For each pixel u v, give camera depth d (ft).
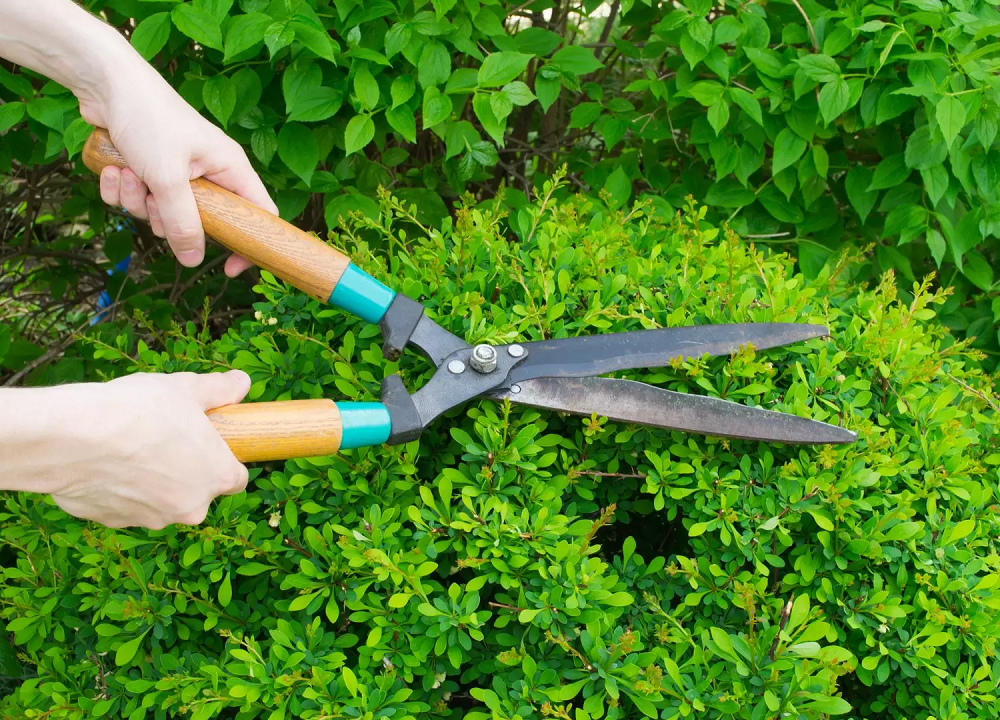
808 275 6.88
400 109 5.92
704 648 4.18
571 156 8.21
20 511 5.21
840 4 6.40
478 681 4.58
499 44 6.40
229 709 4.62
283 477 4.42
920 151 6.20
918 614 4.24
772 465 4.54
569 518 4.12
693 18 6.25
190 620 4.47
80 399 3.26
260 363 4.84
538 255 4.98
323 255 4.33
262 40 5.84
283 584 4.12
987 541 4.42
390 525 4.05
